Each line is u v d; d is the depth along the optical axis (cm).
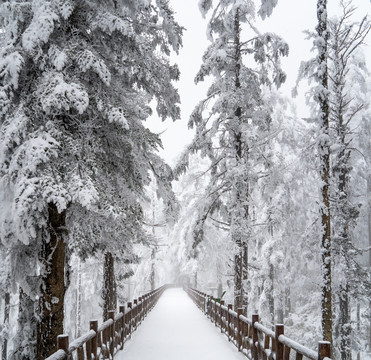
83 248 1064
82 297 2906
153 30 1043
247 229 1538
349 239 1764
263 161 1728
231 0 1634
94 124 855
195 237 1805
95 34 916
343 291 1716
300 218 2969
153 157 1104
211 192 1742
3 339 1412
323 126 1337
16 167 707
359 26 1469
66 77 786
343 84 1675
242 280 1614
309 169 1658
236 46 1666
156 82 914
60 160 762
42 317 771
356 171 2719
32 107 784
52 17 745
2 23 817
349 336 1697
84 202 701
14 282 826
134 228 1116
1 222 714
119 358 891
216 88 1703
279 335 638
